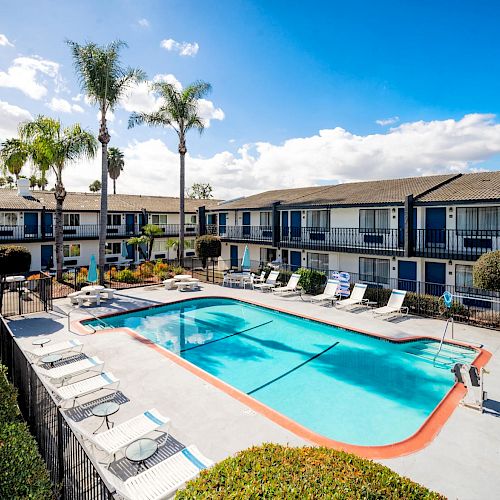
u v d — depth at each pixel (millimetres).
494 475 5895
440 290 18734
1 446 4785
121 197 39375
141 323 16094
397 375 10906
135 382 9250
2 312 15742
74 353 11156
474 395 8680
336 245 23500
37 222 28812
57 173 22000
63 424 4762
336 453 4195
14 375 8078
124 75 22359
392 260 20688
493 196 16203
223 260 29859
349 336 14211
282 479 3559
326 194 26938
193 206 42500
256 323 16234
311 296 20156
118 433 6277
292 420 7598
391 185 24969
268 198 31625
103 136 22281
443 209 18750
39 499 3990
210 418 7574
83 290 17625
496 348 12078
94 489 3900
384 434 7801
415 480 5762
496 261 12727
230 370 11305
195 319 16781
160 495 4797
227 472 3686
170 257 37719
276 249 27969
